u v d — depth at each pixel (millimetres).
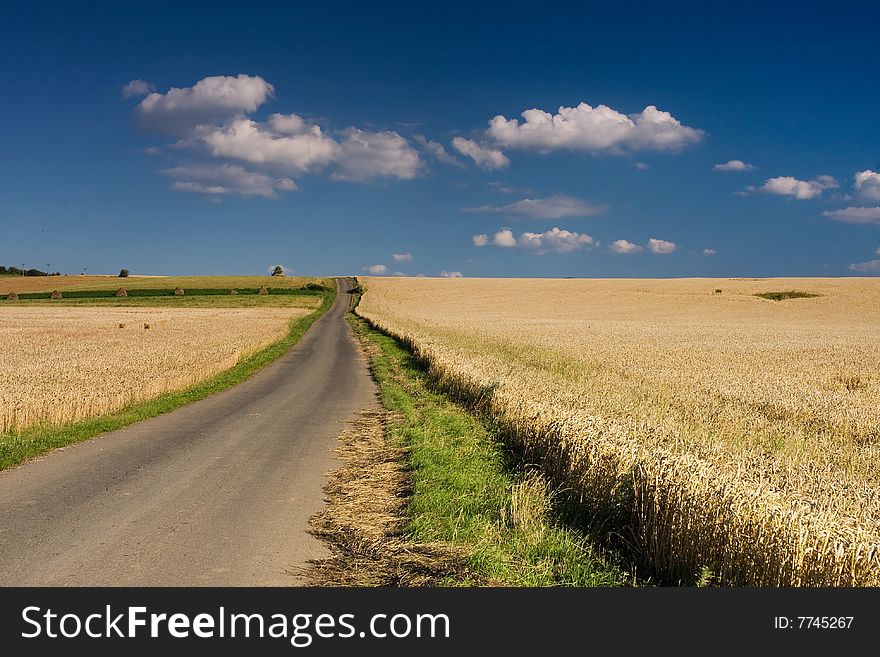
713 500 6809
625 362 28828
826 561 5883
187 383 22438
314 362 33594
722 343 43500
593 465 9180
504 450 12750
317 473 11344
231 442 13977
